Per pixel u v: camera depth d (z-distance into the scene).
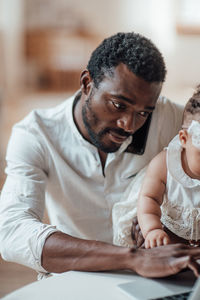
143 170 1.32
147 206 1.10
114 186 1.35
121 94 1.07
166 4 8.68
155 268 0.85
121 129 1.13
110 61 1.08
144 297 0.77
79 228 1.40
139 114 1.11
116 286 0.82
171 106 1.39
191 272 0.88
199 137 1.00
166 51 8.73
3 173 3.79
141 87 1.06
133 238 1.21
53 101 7.95
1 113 5.00
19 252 1.03
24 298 0.78
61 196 1.37
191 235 1.12
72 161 1.33
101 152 1.32
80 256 0.93
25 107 7.21
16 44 9.00
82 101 1.24
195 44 8.65
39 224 1.05
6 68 8.83
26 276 2.25
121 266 0.89
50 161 1.32
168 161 1.10
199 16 8.59
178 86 8.70
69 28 9.41
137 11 9.04
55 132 1.32
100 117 1.14
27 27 9.38
